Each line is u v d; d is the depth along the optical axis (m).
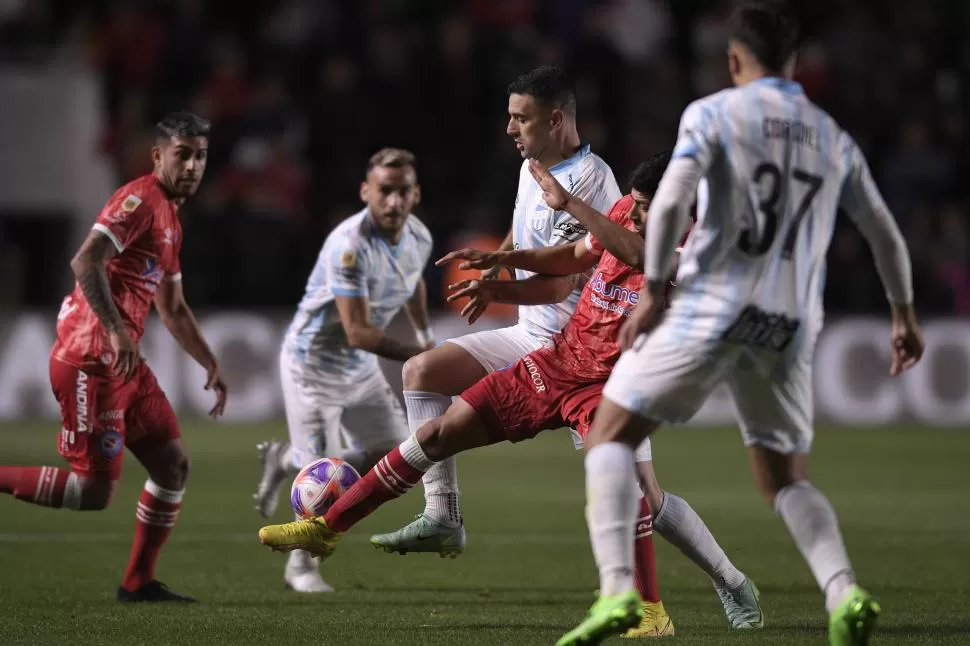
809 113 14.97
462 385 20.84
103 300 20.25
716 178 14.65
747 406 15.30
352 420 25.61
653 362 14.84
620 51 72.00
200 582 23.30
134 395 21.25
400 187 24.42
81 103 59.81
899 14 75.44
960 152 70.31
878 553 27.38
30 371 55.00
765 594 22.66
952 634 18.16
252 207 59.75
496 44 67.31
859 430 58.34
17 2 63.53
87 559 25.23
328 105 64.31
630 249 17.72
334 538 18.41
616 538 14.80
